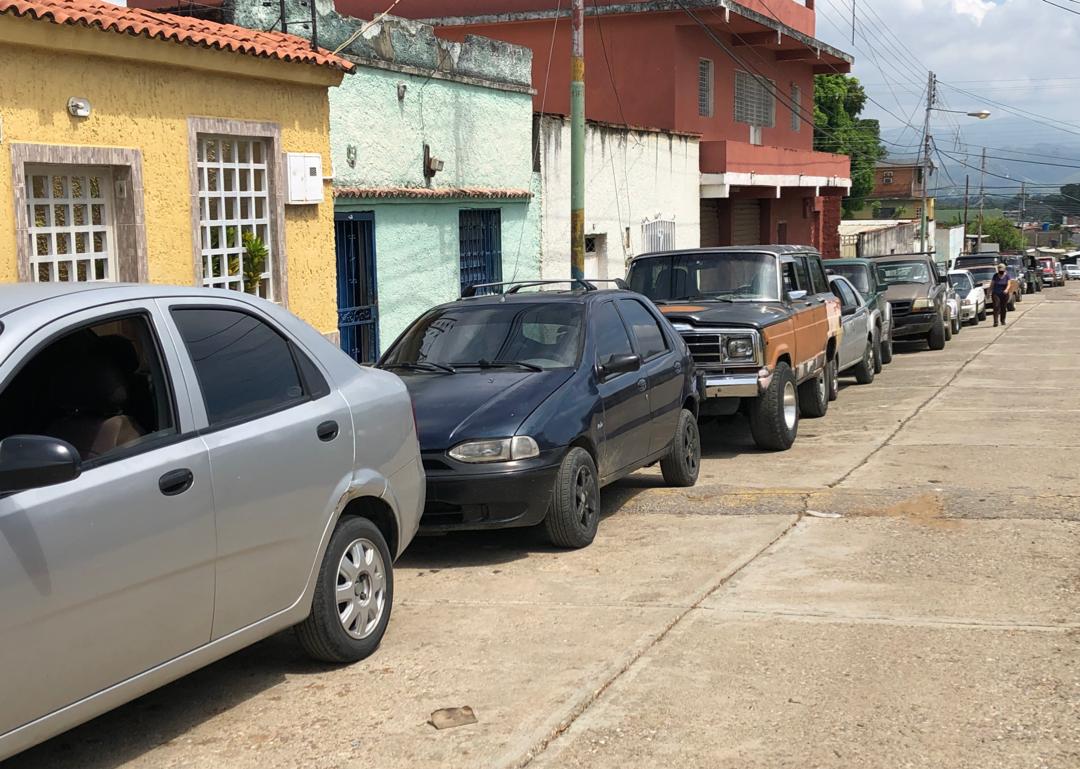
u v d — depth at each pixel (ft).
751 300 40.57
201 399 15.10
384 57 47.06
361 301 46.93
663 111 85.10
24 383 13.55
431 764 14.15
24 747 12.39
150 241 32.42
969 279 108.06
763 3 95.45
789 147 111.24
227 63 34.37
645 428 28.37
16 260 28.09
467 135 53.83
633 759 14.06
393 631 19.45
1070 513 26.50
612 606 20.38
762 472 33.86
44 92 28.78
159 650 14.03
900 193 279.08
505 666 17.46
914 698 15.70
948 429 40.91
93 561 12.96
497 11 85.87
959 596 20.38
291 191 38.19
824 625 18.92
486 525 23.32
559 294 29.17
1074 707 15.28
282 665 17.94
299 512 16.26
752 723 15.01
